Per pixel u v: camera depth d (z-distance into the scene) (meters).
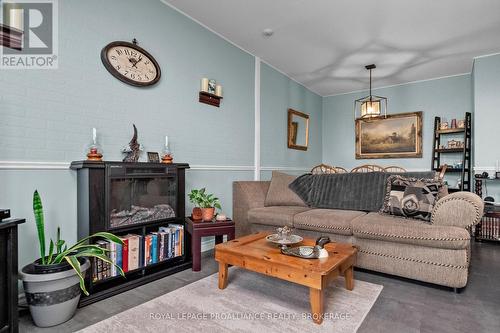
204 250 3.18
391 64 4.33
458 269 2.02
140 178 2.32
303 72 4.73
